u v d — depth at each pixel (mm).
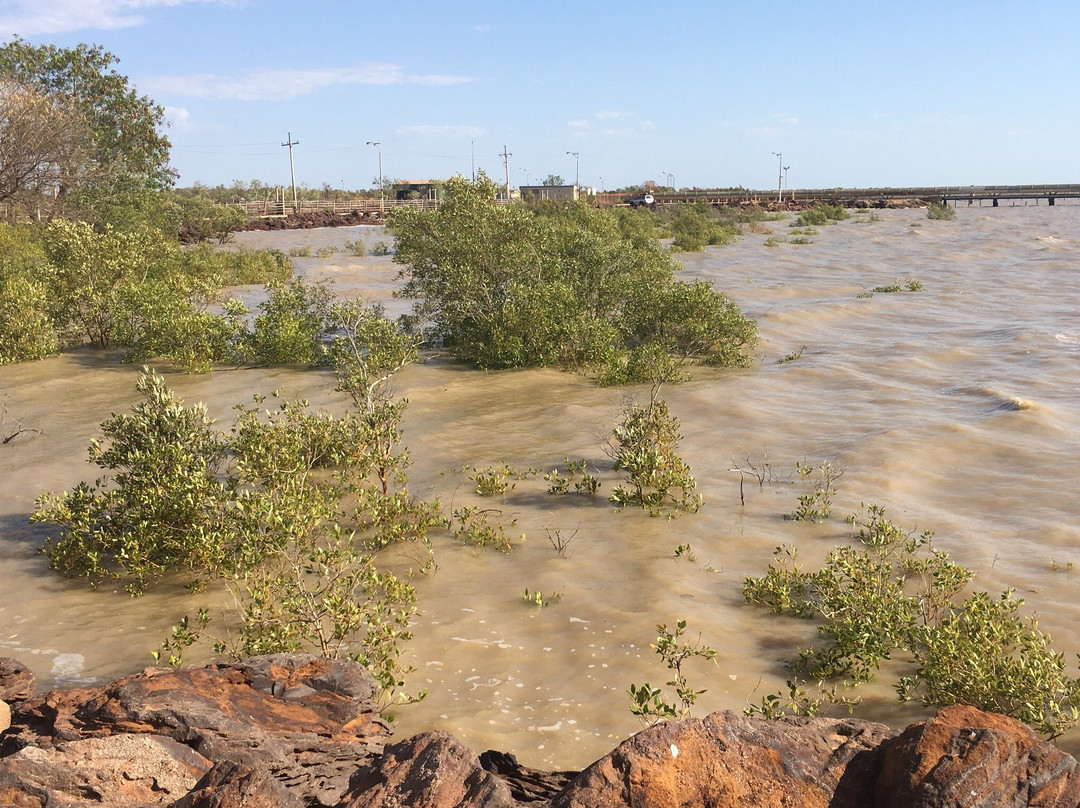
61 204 40219
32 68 51812
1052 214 79125
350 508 11828
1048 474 12359
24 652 8336
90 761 4465
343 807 3744
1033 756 3426
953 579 8820
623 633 8414
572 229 27203
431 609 9039
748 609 8977
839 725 4098
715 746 3658
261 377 19422
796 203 98688
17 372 20062
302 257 48219
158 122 56625
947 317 25156
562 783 5137
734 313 20938
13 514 11883
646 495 11805
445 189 23203
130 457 10750
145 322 21719
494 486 12281
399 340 19891
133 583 9828
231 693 5547
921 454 13305
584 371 19672
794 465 13234
